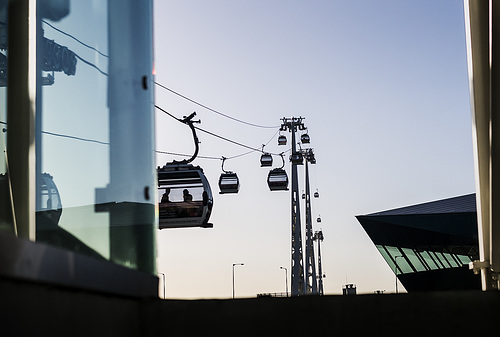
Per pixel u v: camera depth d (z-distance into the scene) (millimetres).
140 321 4109
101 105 5742
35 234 5648
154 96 5668
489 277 9102
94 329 3432
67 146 5723
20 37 5977
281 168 39625
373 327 3939
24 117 5883
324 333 3959
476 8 9375
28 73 5977
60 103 5828
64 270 3068
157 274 5512
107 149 5629
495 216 8359
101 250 5391
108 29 5832
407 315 3924
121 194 5504
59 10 5992
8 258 2506
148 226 5441
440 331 3895
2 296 2488
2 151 5781
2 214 5703
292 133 58688
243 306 4027
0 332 2447
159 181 26250
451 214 61094
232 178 33312
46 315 2879
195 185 26266
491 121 8117
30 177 5750
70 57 5902
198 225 26625
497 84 7969
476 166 9398
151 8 5848
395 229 62594
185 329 4047
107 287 3678
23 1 6062
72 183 5625
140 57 5742
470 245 61000
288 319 3986
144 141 5578
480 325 3871
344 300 3977
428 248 62594
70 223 5527
